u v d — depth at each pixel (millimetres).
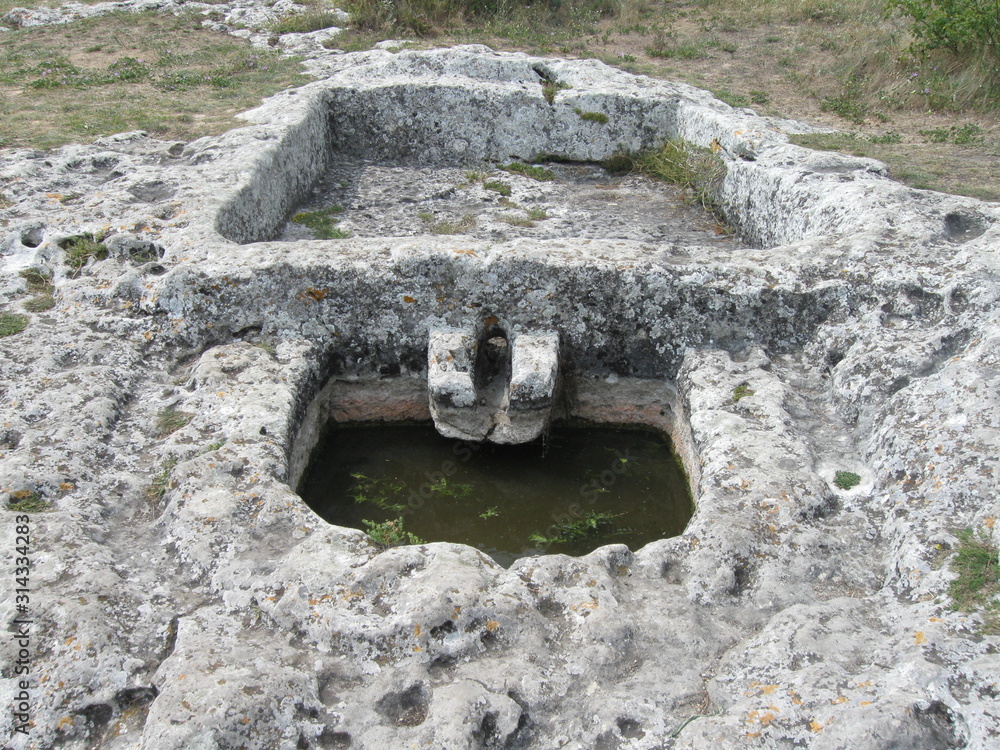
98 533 2902
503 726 2256
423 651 2453
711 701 2330
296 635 2541
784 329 4145
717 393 3781
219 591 2684
